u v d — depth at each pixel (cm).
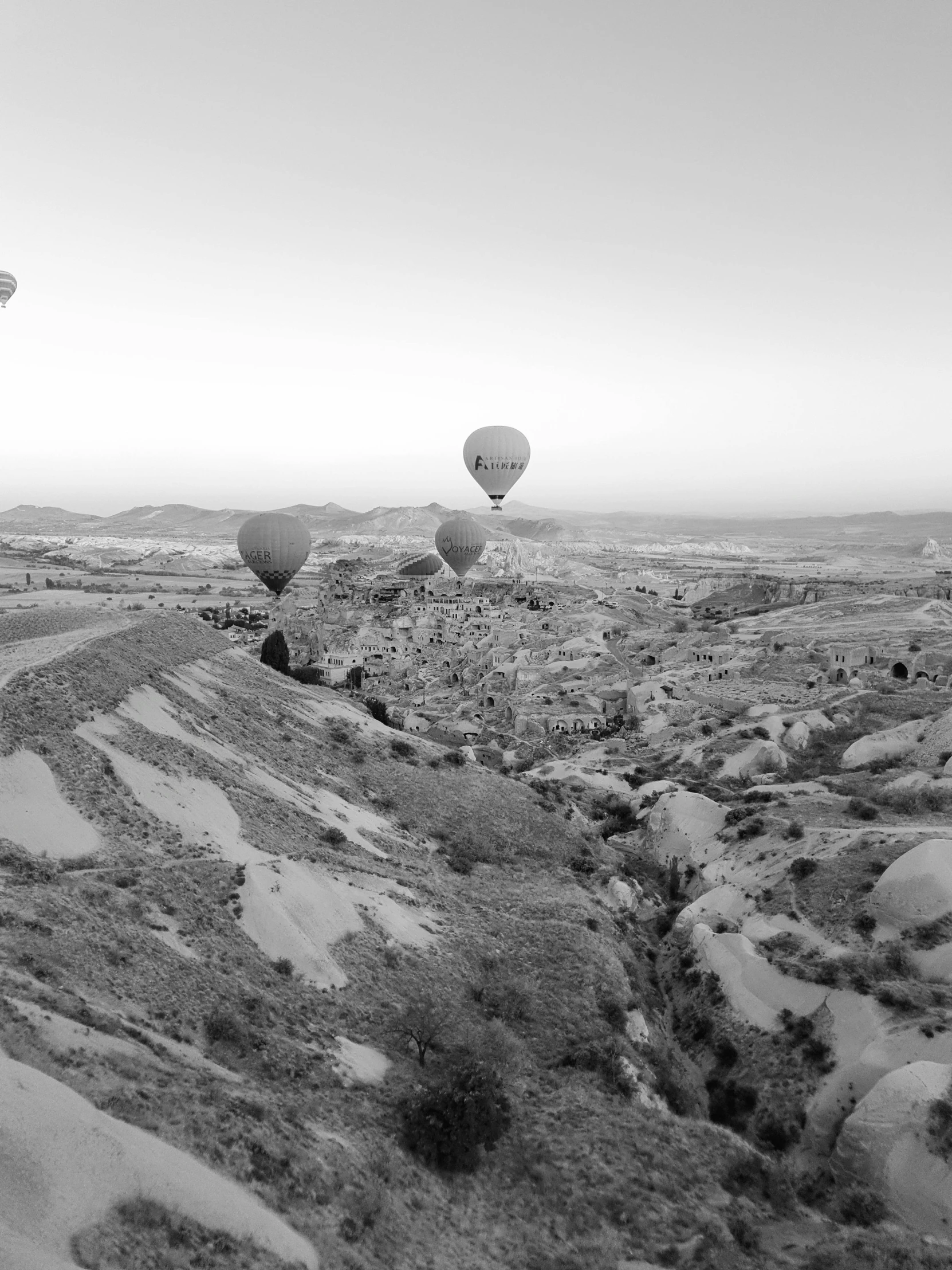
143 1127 2273
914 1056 4025
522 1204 3012
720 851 7106
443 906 5503
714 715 12069
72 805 4659
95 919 3703
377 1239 2391
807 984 4759
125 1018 3019
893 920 5119
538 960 5062
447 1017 4269
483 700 14312
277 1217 2189
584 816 8419
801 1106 4100
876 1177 3534
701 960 5416
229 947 4088
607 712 13212
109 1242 1770
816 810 7331
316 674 15538
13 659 6344
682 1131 3719
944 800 7200
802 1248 3072
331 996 4103
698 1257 2870
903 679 13025
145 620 8588
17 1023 2520
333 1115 3064
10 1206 1738
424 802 7269
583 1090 3912
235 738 6869
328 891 4906
